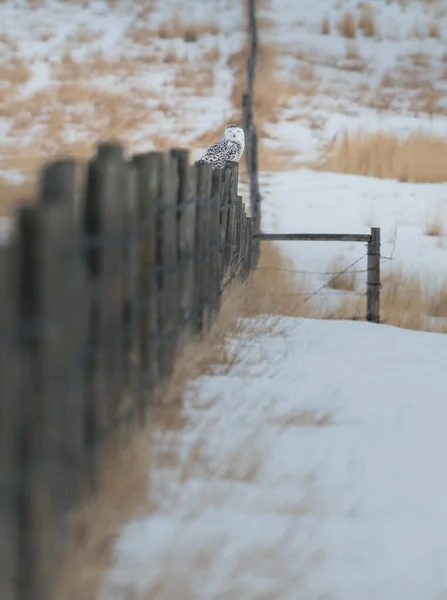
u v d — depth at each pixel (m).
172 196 26.47
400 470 22.25
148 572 16.19
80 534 16.64
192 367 27.47
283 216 75.50
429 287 59.72
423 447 24.06
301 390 28.89
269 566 16.88
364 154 90.38
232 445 22.53
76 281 16.66
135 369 21.52
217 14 125.31
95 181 18.75
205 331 31.77
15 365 14.13
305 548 17.56
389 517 19.52
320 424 25.36
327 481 21.23
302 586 16.36
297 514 19.16
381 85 111.56
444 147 94.25
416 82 113.69
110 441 19.39
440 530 19.05
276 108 100.69
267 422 24.81
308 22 125.75
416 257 68.38
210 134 91.94
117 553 16.88
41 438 15.05
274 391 28.36
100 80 104.12
